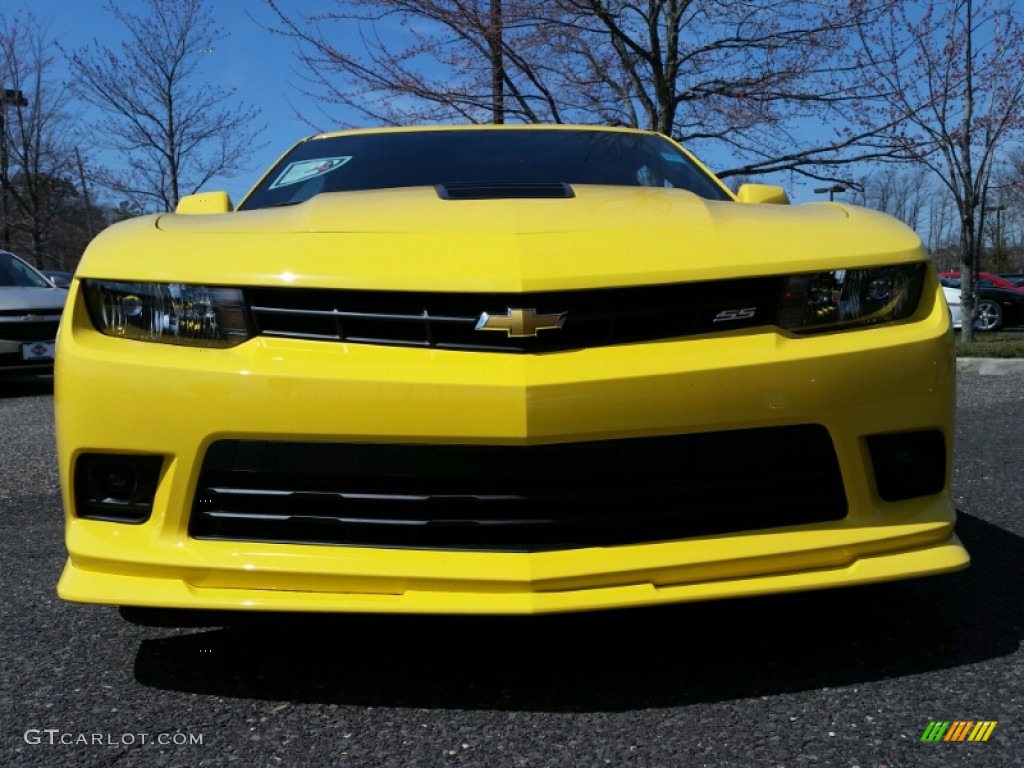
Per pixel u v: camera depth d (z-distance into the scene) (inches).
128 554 85.7
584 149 143.7
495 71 366.3
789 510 87.8
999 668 90.0
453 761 75.2
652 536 85.0
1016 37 391.2
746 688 87.0
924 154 377.7
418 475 83.4
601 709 83.6
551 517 83.6
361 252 87.8
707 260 87.6
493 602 81.9
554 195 107.6
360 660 94.8
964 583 114.6
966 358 368.2
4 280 363.9
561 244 88.4
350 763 75.2
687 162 144.7
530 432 82.0
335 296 86.0
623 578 83.3
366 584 83.4
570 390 82.4
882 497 89.9
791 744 76.7
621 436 83.5
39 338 332.8
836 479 87.9
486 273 85.2
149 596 84.6
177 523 85.7
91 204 1100.5
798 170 380.8
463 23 354.9
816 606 106.8
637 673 90.7
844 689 86.4
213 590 84.7
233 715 83.6
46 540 141.9
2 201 949.2
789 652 94.8
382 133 152.3
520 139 146.9
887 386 88.0
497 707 84.4
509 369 83.2
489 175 133.4
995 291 658.2
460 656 95.5
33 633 103.3
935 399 90.2
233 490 85.3
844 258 89.7
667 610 106.3
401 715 83.1
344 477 84.2
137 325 88.8
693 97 369.1
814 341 87.5
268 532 85.6
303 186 135.7
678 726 80.2
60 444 90.0
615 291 85.6
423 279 85.0
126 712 84.4
